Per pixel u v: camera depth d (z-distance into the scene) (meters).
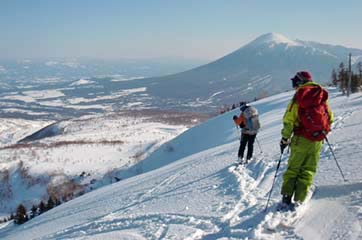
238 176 8.94
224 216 6.08
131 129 125.75
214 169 10.98
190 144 49.72
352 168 7.14
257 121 10.62
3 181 64.06
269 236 4.78
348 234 4.47
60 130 135.62
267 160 10.30
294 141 5.38
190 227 5.96
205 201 7.36
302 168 5.44
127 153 76.25
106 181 56.78
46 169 67.12
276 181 7.82
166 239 5.61
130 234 6.22
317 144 5.31
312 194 6.03
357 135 10.59
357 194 5.62
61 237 7.54
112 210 9.20
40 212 34.53
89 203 12.80
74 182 60.66
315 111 5.20
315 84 5.35
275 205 5.91
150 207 8.12
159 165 51.97
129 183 14.90
